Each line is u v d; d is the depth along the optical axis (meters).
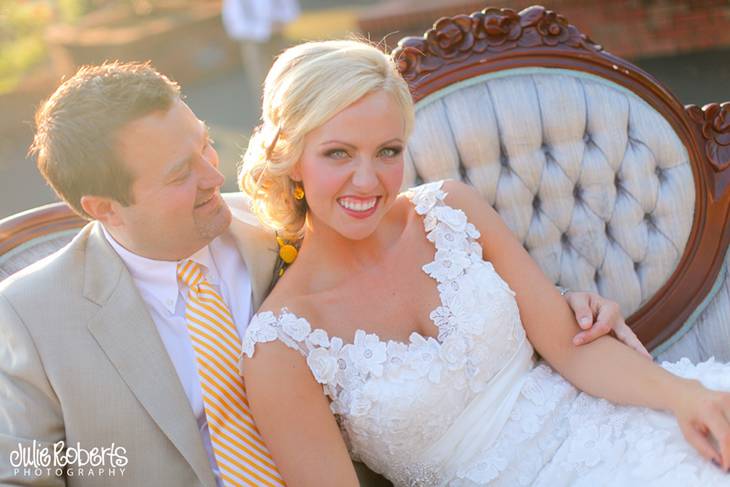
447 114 2.40
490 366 2.05
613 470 1.94
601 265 2.50
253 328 1.95
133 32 8.59
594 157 2.46
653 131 2.47
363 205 1.93
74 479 1.88
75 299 1.92
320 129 1.88
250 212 2.25
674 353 2.52
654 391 2.00
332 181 1.89
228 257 2.13
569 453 2.00
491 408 2.05
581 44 2.47
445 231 2.13
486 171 2.42
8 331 1.87
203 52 8.95
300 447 1.90
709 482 1.81
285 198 2.04
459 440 2.03
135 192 1.89
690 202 2.50
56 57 8.85
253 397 1.93
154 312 2.02
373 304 2.04
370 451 2.02
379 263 2.08
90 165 1.86
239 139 6.97
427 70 2.42
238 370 1.98
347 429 2.00
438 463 2.03
